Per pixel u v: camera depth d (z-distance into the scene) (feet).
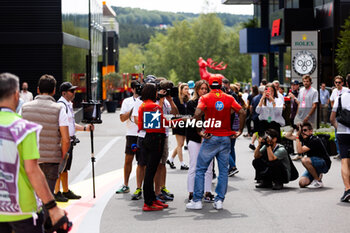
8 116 16.43
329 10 113.70
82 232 27.25
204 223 28.58
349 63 90.17
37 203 17.08
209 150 31.60
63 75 92.89
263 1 174.19
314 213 30.32
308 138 37.45
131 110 35.86
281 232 26.63
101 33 192.44
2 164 16.26
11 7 91.66
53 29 91.86
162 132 31.48
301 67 74.59
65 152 27.45
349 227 27.37
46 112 27.14
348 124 32.91
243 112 31.73
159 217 30.09
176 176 43.65
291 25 125.90
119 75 172.45
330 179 40.98
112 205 33.37
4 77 16.51
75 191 38.11
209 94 31.53
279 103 48.34
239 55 392.27
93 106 34.71
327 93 76.18
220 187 31.78
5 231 16.92
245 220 29.07
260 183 38.40
